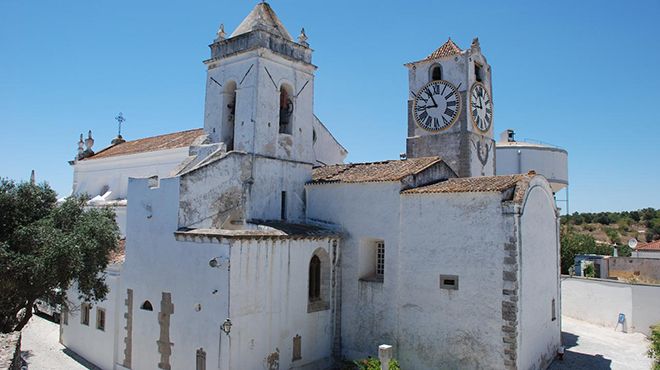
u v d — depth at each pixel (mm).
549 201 26688
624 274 45812
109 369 27000
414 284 24609
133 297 25891
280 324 24047
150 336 24812
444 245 23844
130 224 26469
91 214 26812
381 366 18875
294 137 29578
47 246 23078
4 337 18578
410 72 38969
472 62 36781
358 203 26953
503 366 21891
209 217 25203
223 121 29031
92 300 28219
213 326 22062
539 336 24625
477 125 36844
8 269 22562
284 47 29109
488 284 22516
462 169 35438
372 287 26016
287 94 29922
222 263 21891
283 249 24312
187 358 23016
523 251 22688
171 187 24453
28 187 25844
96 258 25375
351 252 26938
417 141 37750
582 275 49625
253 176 27047
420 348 24234
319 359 26094
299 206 29250
